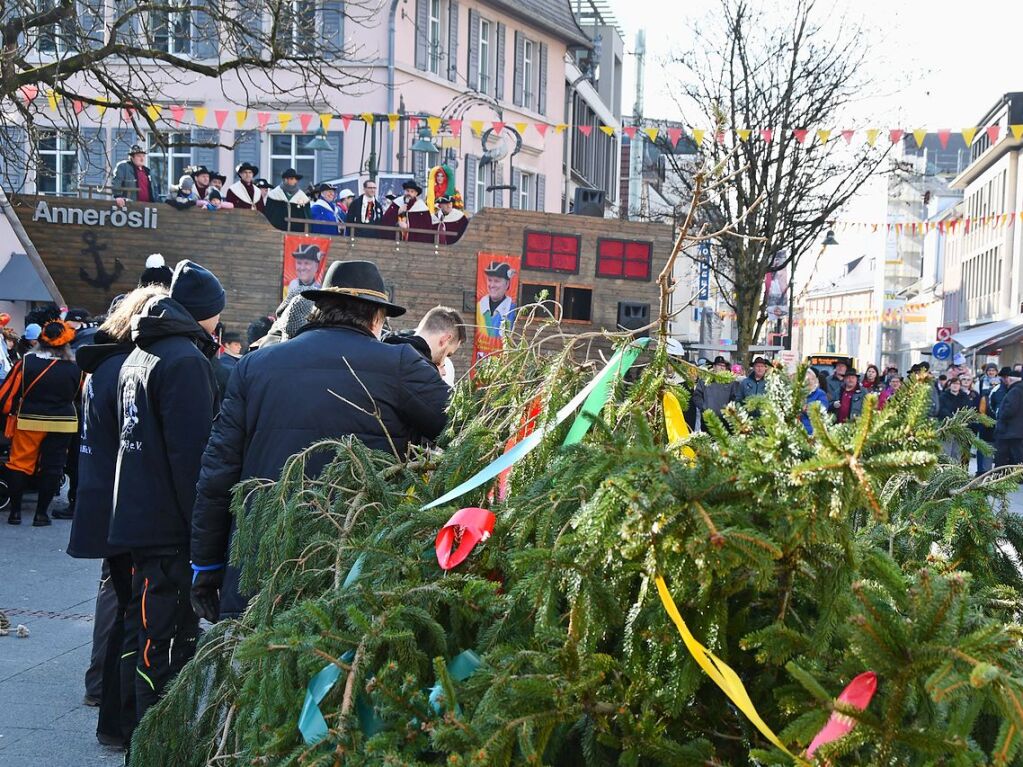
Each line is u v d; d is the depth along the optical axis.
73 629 7.00
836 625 1.99
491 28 31.16
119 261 17.41
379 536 2.78
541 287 18.06
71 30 12.70
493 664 2.20
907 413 1.90
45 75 12.23
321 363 3.90
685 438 2.12
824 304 111.50
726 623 2.11
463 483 3.04
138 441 4.44
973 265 66.00
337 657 2.39
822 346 109.06
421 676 2.40
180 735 3.13
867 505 1.84
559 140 34.81
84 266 17.39
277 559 3.10
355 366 3.90
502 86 31.62
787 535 1.95
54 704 5.41
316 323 4.09
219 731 3.00
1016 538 2.80
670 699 2.09
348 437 3.35
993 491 2.80
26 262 25.64
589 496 2.28
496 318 17.92
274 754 2.42
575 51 37.50
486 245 17.94
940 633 1.77
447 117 28.98
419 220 18.02
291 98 26.61
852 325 99.81
